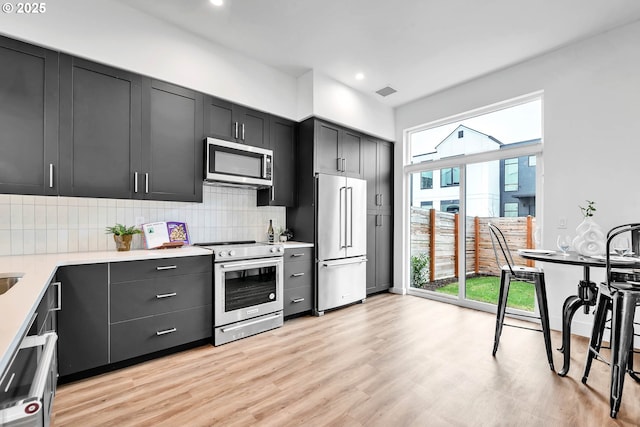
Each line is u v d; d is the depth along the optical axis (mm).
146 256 2227
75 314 1932
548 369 2154
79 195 2191
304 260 3396
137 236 2699
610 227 2650
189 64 2736
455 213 3951
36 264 1774
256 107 3215
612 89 2666
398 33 2779
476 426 1553
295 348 2516
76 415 1621
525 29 2689
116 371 2115
